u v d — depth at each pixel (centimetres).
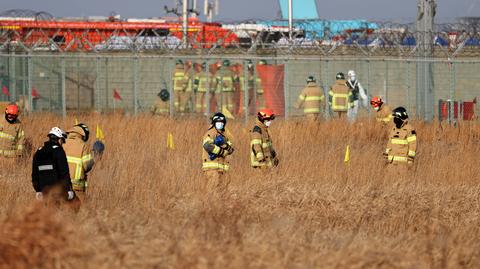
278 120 9919
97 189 5575
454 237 3916
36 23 13525
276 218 4506
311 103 10894
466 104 10438
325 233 4066
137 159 6769
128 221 3641
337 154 7350
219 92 11769
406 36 11619
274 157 6462
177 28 16112
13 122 7194
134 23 15850
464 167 6619
